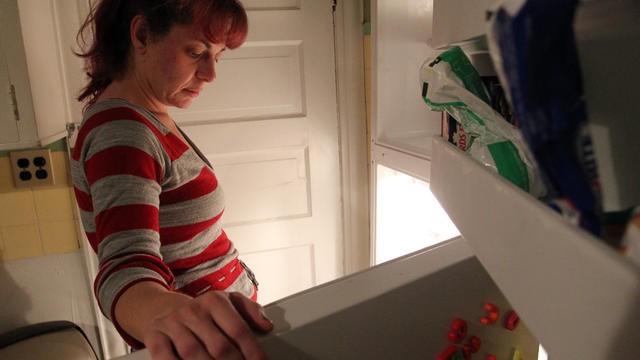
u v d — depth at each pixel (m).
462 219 0.38
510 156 0.31
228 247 0.84
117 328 0.43
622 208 0.17
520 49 0.14
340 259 1.88
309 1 1.59
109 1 0.66
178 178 0.67
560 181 0.16
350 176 1.78
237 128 1.62
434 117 1.58
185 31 0.64
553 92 0.14
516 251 0.24
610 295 0.15
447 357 0.47
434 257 0.48
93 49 0.72
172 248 0.71
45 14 1.21
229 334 0.34
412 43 1.51
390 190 1.65
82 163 0.61
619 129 0.16
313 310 0.40
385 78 1.51
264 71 1.62
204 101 1.59
